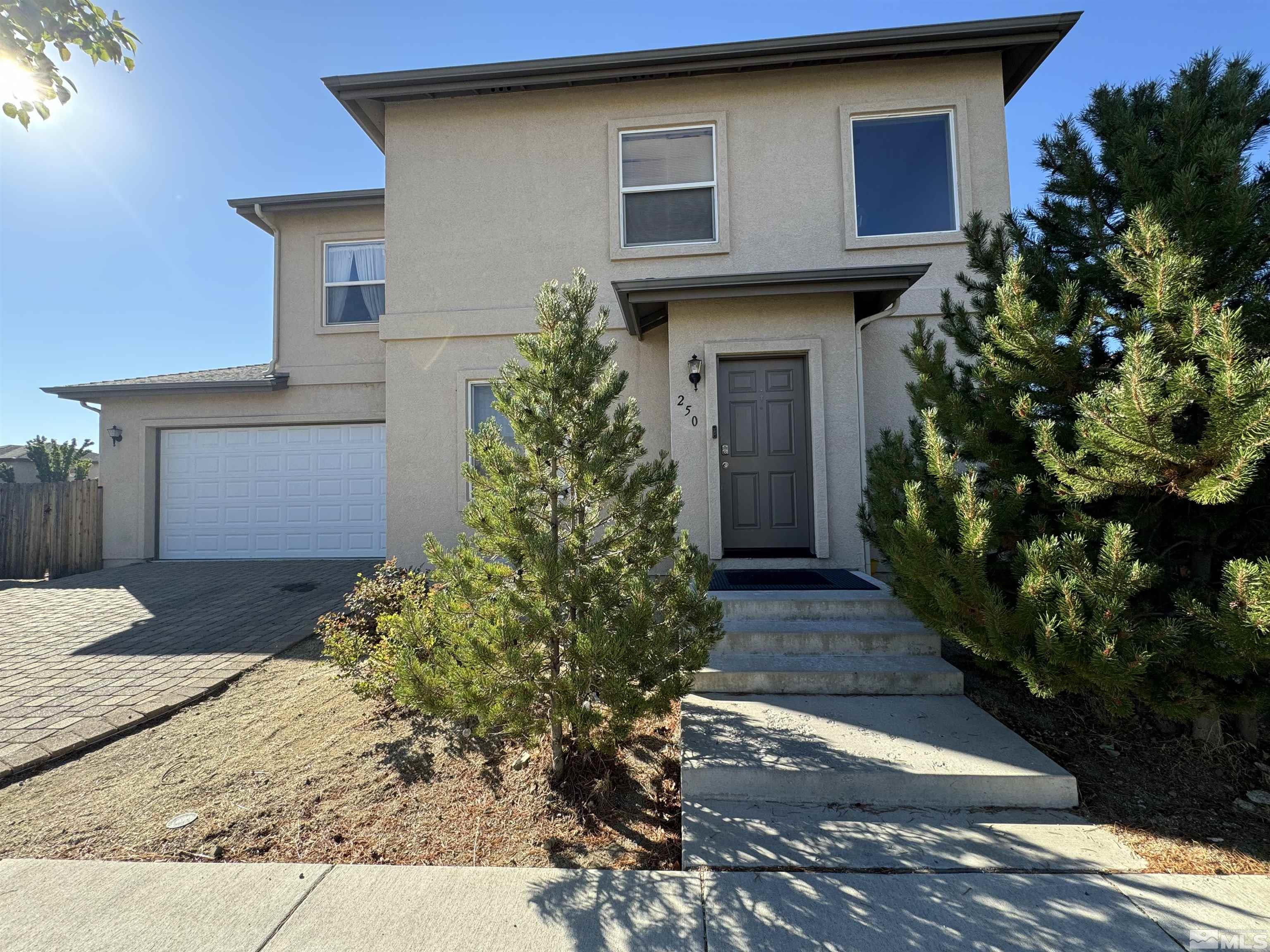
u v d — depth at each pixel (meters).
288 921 2.47
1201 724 3.81
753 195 7.85
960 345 4.54
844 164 7.75
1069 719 4.23
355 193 10.56
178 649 6.01
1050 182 4.24
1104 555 3.11
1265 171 3.71
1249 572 2.80
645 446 7.56
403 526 8.09
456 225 8.20
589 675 3.13
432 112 8.27
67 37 3.37
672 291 6.50
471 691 3.22
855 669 4.53
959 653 5.23
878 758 3.50
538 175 8.13
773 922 2.44
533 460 3.49
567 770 3.65
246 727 4.39
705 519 6.91
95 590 8.91
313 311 10.93
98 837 3.13
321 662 5.31
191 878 2.77
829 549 6.71
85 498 11.11
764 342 6.90
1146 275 3.31
